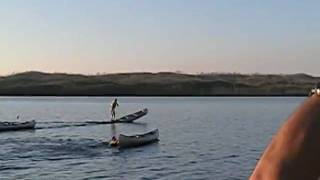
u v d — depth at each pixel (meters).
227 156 55.66
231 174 43.06
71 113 153.12
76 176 42.97
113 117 106.50
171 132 88.88
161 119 127.31
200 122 116.00
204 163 50.09
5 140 68.56
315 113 1.63
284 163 1.60
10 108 191.25
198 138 77.44
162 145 66.75
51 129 89.19
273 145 1.67
